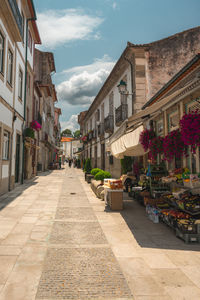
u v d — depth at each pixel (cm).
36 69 2370
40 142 2147
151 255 342
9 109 956
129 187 907
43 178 1595
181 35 1048
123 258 331
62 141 7206
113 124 1532
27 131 1321
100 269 296
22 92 1225
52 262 314
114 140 802
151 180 656
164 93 760
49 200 774
